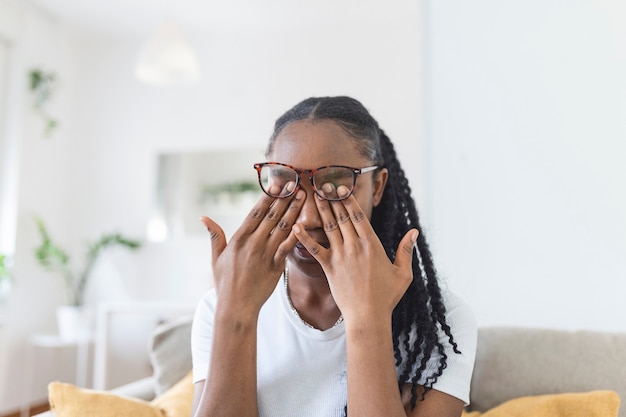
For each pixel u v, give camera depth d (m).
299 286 0.91
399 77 3.42
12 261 3.27
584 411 1.04
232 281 0.84
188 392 1.26
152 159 3.71
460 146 1.78
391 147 1.07
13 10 3.29
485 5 1.80
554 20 1.71
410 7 3.32
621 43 1.62
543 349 1.20
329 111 0.87
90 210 3.76
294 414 0.87
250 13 3.43
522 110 1.72
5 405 3.19
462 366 0.86
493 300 1.69
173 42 2.83
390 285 0.81
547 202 1.67
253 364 0.82
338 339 0.87
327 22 3.53
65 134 3.75
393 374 0.77
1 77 3.30
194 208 3.62
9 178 3.32
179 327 1.48
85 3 3.35
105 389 2.41
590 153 1.63
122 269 3.69
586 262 1.61
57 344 3.18
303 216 0.84
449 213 1.77
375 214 1.02
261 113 3.59
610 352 1.16
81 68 3.86
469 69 1.80
